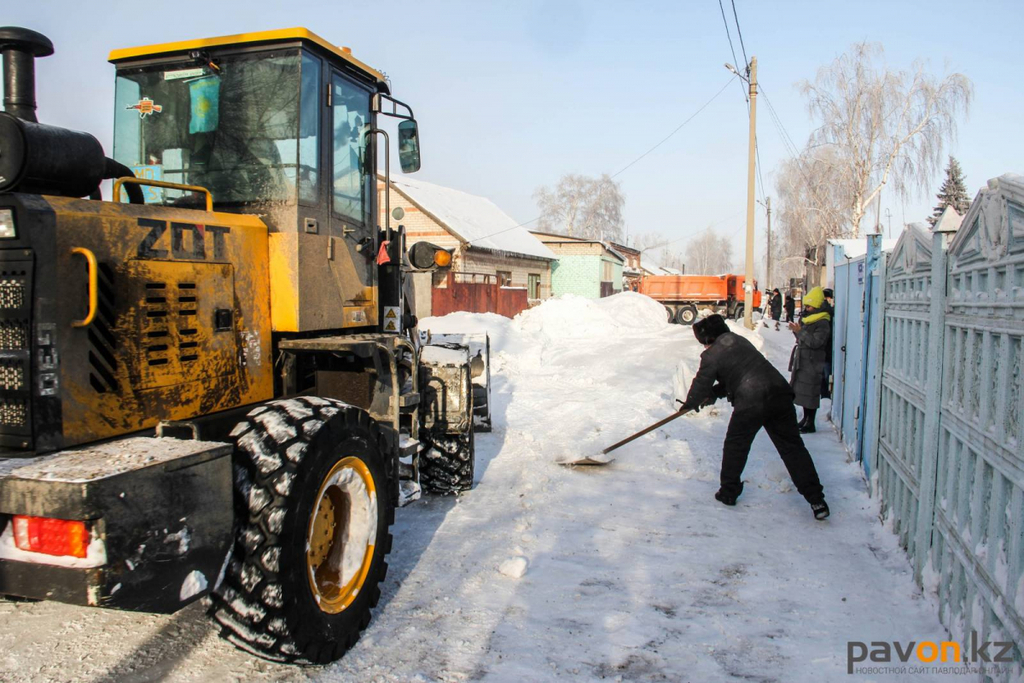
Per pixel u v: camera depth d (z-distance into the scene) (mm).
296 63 3574
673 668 3012
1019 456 2396
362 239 4160
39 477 2154
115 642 3180
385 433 3848
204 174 3693
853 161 33531
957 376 3303
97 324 2580
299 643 2773
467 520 4902
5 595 2330
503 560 4195
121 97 3865
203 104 3717
